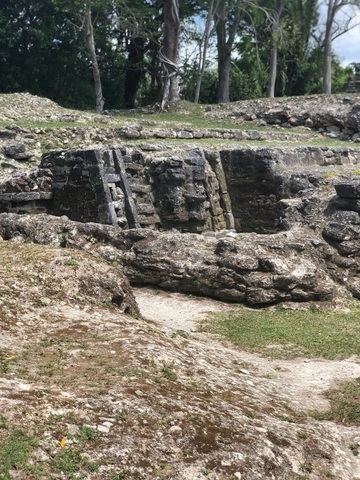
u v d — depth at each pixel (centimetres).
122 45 3916
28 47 3844
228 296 1157
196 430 545
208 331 1012
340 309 1146
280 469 533
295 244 1226
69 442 498
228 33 4116
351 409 711
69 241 1302
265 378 781
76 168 1672
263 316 1090
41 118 2406
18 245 948
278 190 1802
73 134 2128
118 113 3152
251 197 1852
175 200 1697
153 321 1009
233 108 3062
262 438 561
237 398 655
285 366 860
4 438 485
